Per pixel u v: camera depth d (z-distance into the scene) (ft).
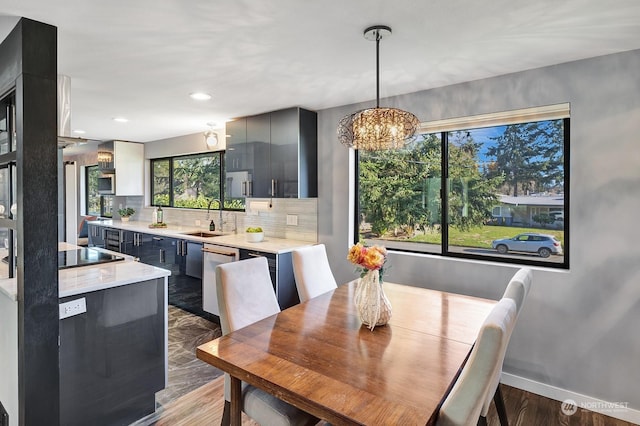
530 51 6.88
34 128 5.41
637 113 6.77
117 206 20.59
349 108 10.85
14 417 5.84
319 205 11.76
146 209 18.53
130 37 6.19
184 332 11.25
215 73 8.04
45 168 5.51
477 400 3.62
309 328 5.67
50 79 5.59
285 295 10.74
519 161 8.50
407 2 5.12
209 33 6.06
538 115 7.82
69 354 6.05
